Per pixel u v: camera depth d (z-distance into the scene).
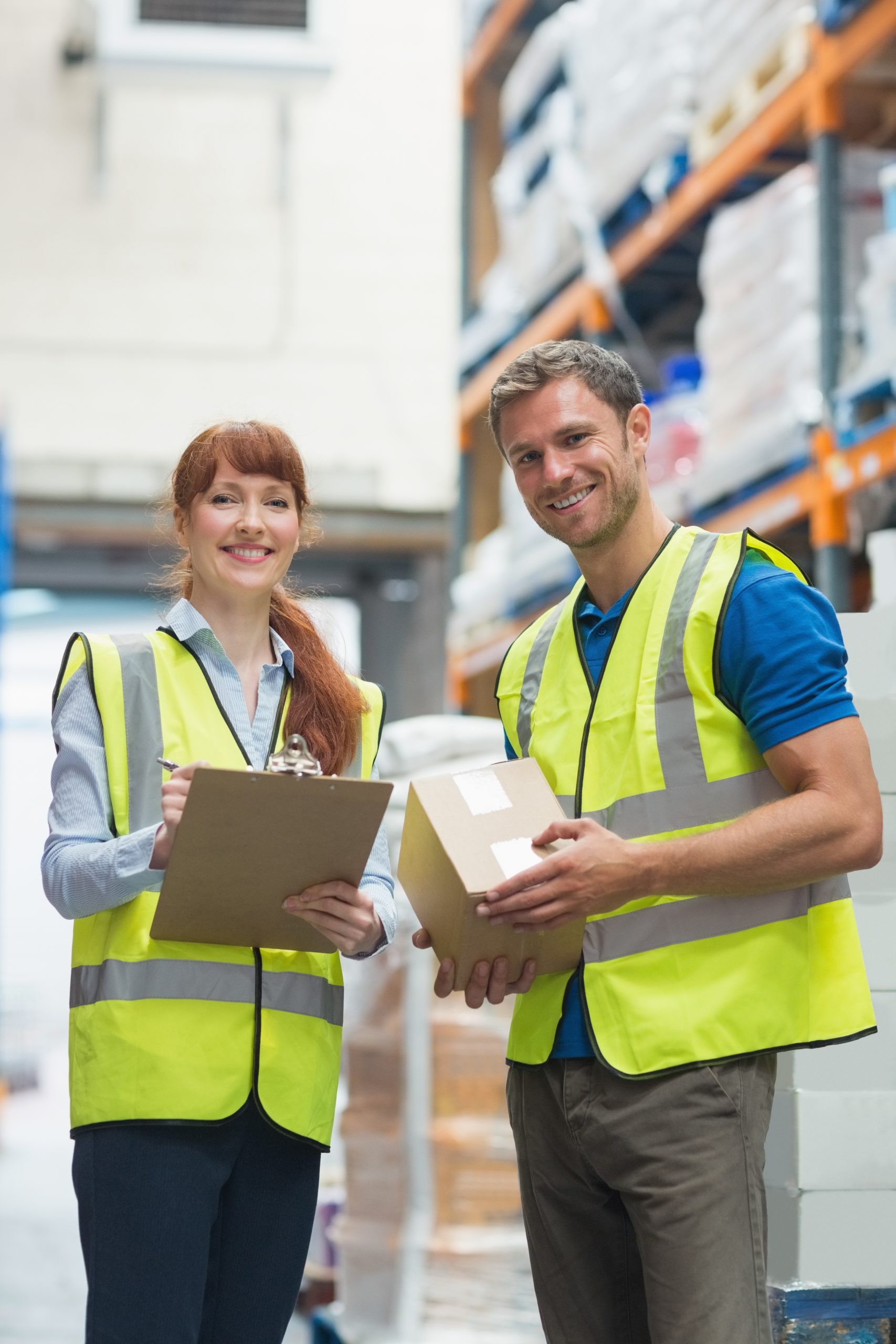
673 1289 1.96
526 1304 3.55
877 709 2.51
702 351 5.48
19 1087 16.52
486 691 7.61
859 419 4.71
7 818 17.41
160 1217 2.01
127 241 11.32
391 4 11.77
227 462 2.23
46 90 11.33
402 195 11.63
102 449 11.12
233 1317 2.12
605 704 2.18
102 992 2.08
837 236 4.69
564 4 7.10
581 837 1.96
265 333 11.40
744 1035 2.00
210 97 11.49
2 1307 5.08
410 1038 3.73
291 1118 2.10
